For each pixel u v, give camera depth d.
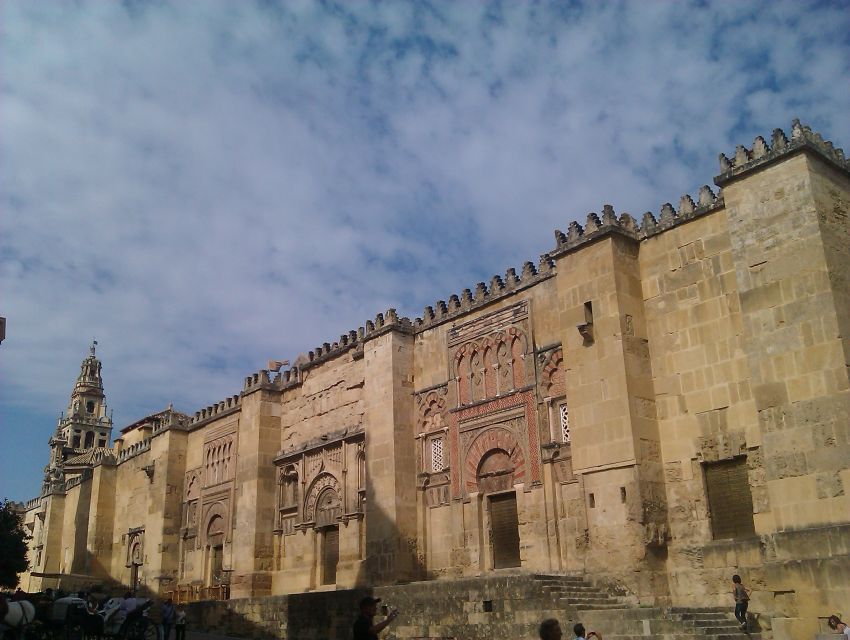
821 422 20.89
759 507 23.06
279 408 43.59
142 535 53.56
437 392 34.28
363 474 36.56
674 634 19.72
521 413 30.48
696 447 24.88
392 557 32.62
